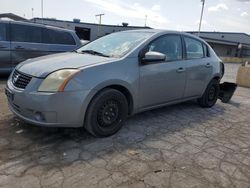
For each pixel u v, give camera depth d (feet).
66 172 8.91
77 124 10.77
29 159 9.59
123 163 9.74
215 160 10.58
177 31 15.44
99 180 8.57
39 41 25.12
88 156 10.09
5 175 8.51
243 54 170.40
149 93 13.34
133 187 8.32
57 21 127.85
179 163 10.07
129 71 12.04
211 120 16.03
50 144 10.85
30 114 10.52
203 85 17.54
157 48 13.74
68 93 10.12
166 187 8.46
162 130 13.43
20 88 10.75
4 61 23.48
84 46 15.17
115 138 11.93
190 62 15.84
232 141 12.81
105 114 11.58
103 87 11.09
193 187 8.58
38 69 10.73
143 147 11.22
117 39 14.33
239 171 9.86
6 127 12.25
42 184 8.18
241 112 18.76
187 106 18.88
